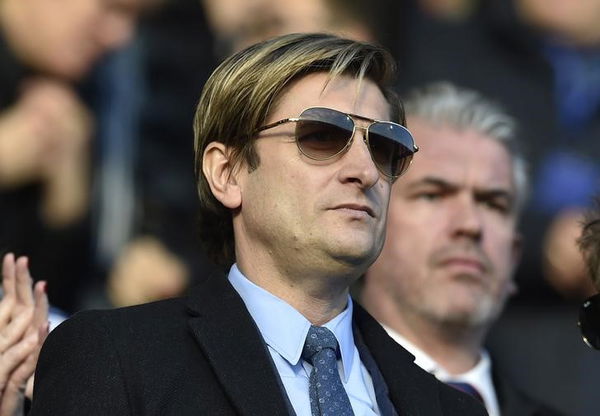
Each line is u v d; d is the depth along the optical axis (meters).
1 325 15.96
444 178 20.75
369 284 20.78
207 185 15.82
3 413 15.72
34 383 14.64
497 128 21.62
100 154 25.14
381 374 15.37
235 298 14.94
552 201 27.58
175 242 25.30
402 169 15.45
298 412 14.38
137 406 13.95
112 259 24.80
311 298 15.03
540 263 27.11
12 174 24.11
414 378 15.38
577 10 28.70
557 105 28.58
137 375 14.10
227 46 26.36
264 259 15.13
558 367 26.92
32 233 24.06
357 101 15.27
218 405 14.06
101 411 13.84
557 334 27.02
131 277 24.72
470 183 20.80
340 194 14.77
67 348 14.38
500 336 27.12
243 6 26.41
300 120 14.95
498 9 28.78
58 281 24.28
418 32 28.47
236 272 15.42
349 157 14.94
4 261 16.28
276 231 14.86
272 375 14.30
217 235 16.20
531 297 27.23
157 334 14.54
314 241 14.67
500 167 21.17
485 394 20.52
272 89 15.16
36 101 24.66
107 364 14.12
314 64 15.28
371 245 14.80
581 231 18.50
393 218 20.70
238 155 15.38
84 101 25.14
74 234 24.48
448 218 20.62
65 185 24.56
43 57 24.88
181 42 26.17
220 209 15.89
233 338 14.55
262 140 15.12
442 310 20.27
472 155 21.02
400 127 15.26
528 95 28.53
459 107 21.59
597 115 28.59
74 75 25.05
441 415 15.16
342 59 15.35
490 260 20.70
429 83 28.16
